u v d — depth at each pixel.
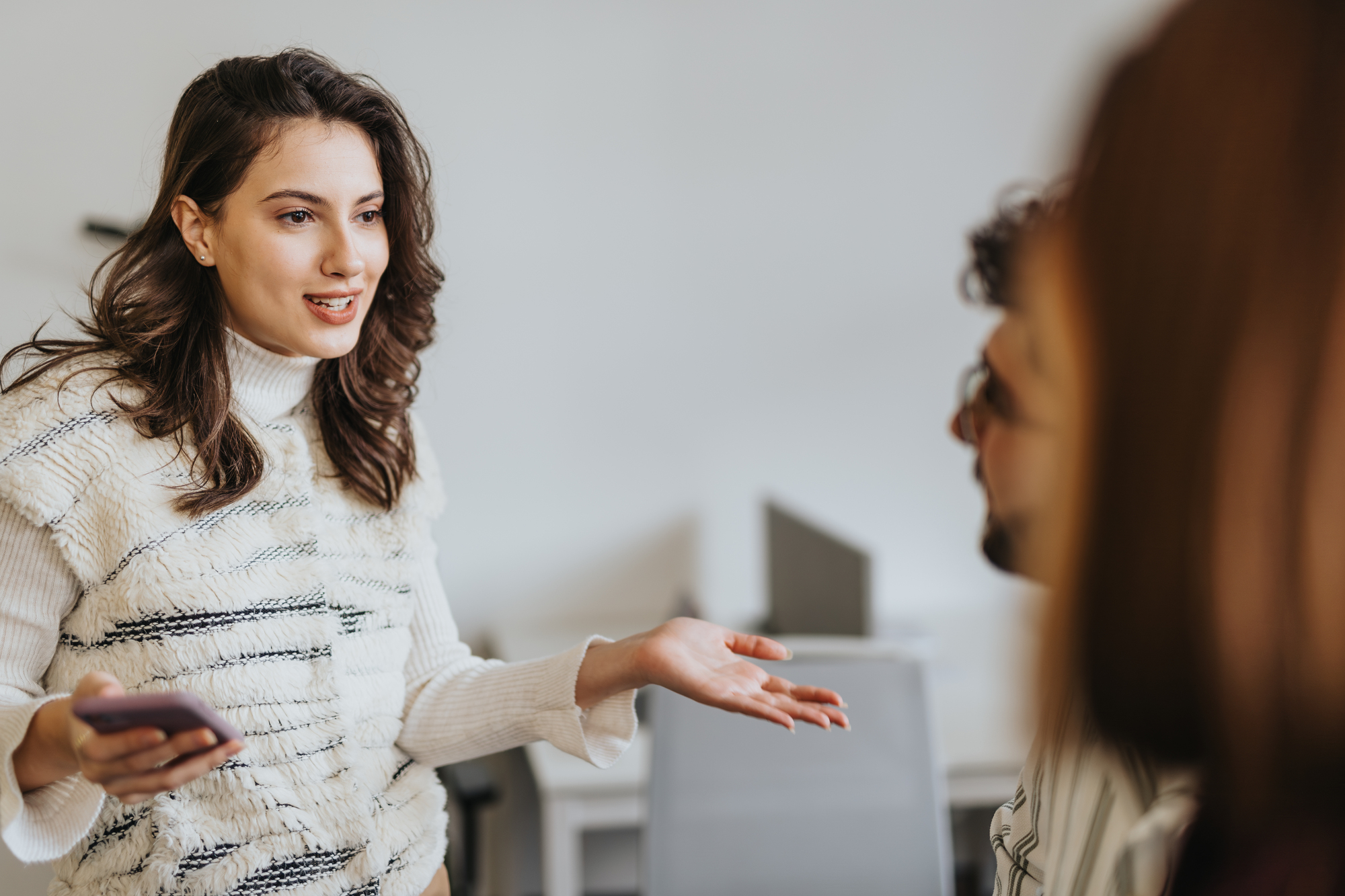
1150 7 0.38
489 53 2.75
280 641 0.99
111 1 2.54
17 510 0.93
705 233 2.89
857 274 2.96
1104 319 0.36
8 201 2.54
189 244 0.99
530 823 2.74
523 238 2.82
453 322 2.81
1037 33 2.95
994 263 0.64
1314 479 0.33
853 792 1.66
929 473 3.03
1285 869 0.40
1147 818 0.46
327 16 2.66
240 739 0.77
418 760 1.16
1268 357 0.33
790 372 2.96
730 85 2.87
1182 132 0.34
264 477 1.03
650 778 1.65
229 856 0.97
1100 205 0.36
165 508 0.96
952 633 2.77
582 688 1.10
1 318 2.55
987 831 2.73
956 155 2.96
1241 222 0.33
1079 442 0.37
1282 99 0.33
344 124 1.01
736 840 1.65
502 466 2.87
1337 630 0.33
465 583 2.89
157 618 0.95
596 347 2.88
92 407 0.96
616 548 2.94
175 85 2.58
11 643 0.94
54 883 1.03
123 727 0.75
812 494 3.00
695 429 2.94
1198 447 0.33
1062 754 0.57
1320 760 0.34
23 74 2.52
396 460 1.12
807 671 1.66
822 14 2.88
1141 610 0.35
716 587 2.98
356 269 0.99
